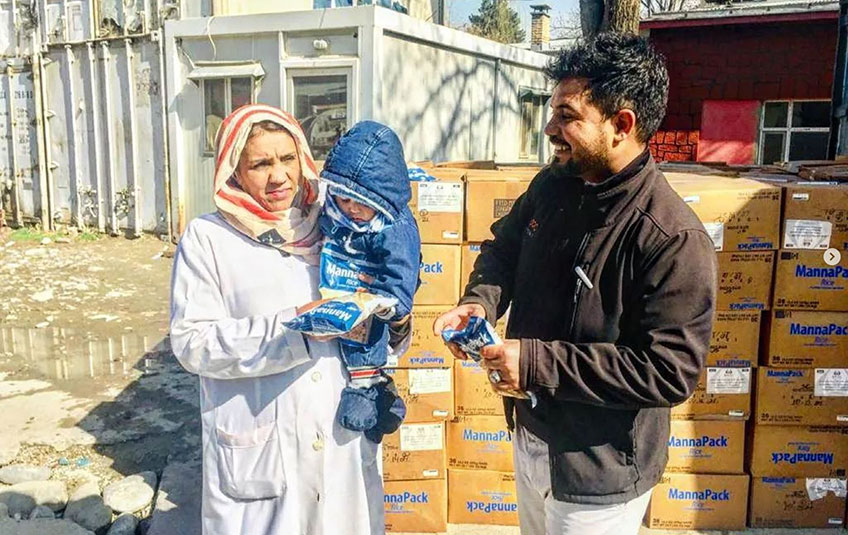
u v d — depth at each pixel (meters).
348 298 1.82
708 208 3.06
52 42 11.07
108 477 3.79
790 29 9.83
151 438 4.26
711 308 1.68
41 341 6.20
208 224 2.02
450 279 3.16
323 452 2.01
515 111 12.23
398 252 1.90
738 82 10.20
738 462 3.26
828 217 3.05
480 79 10.88
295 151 1.99
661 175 1.83
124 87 10.41
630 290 1.75
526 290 2.00
